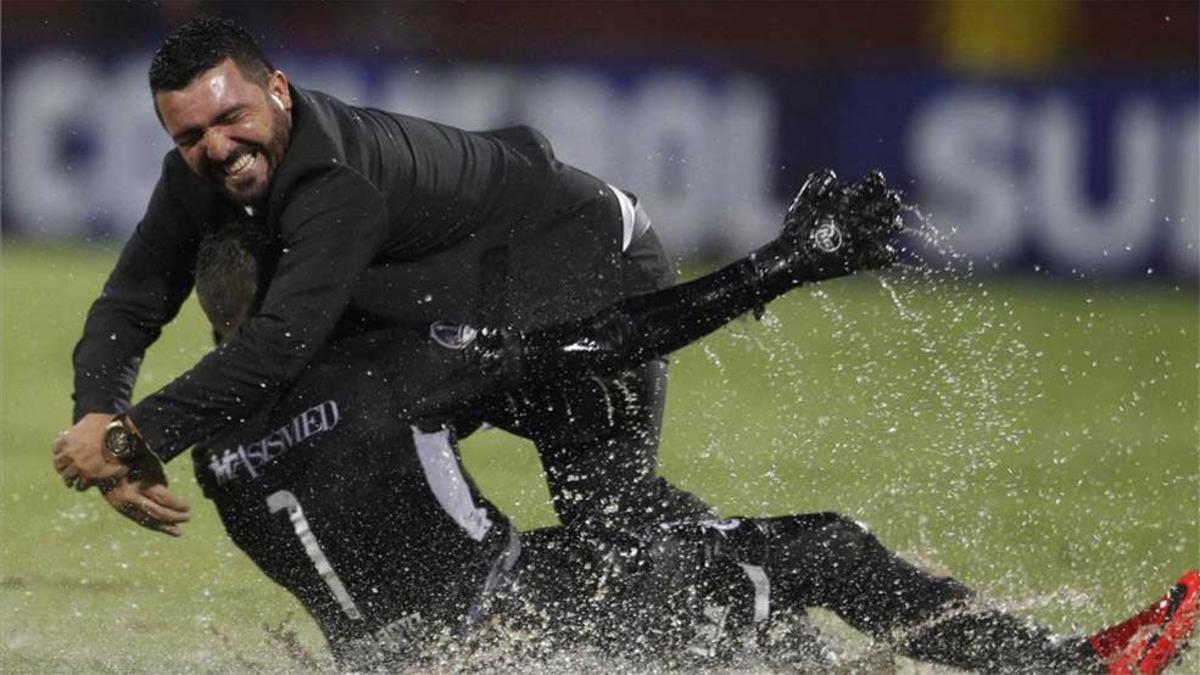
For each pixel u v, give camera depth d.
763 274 12.86
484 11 43.81
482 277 14.01
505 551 11.99
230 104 12.36
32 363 31.62
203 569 17.08
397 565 11.93
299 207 12.44
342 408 11.91
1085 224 43.06
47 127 43.31
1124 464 24.34
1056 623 15.74
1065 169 43.16
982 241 43.09
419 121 13.99
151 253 13.65
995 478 22.55
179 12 42.94
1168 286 42.72
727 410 26.58
